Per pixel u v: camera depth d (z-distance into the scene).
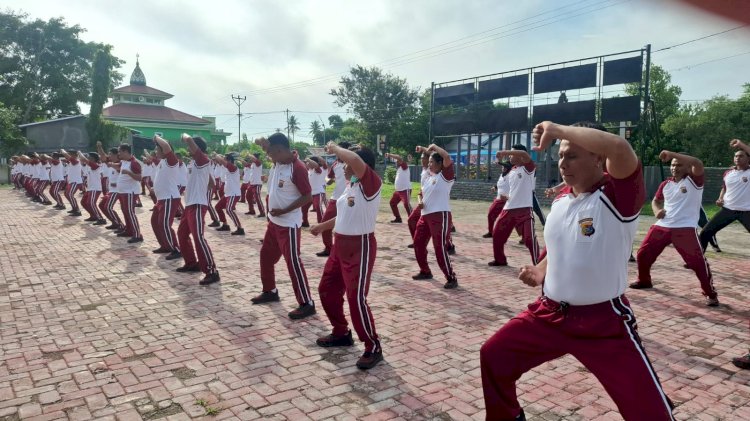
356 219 4.18
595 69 21.03
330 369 4.15
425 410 3.50
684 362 4.34
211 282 6.82
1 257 8.48
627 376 2.46
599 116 20.86
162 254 8.79
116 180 11.21
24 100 37.69
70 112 40.81
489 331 5.08
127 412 3.43
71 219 13.55
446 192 6.63
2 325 5.14
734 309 5.83
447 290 6.61
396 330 5.09
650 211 17.39
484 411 3.49
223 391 3.74
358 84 45.41
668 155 6.11
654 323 5.33
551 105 22.44
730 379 4.02
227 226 11.87
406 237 11.24
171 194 8.32
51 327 5.09
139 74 52.34
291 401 3.60
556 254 2.68
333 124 70.44
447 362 4.31
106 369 4.10
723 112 27.30
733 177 7.56
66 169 15.11
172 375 4.00
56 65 38.97
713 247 9.95
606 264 2.52
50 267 7.75
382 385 3.87
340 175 10.59
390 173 34.72
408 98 44.09
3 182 31.70
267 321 5.30
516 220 7.66
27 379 3.91
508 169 10.00
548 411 3.51
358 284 4.17
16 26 37.34
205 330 5.02
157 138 8.23
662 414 2.40
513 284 6.93
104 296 6.20
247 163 15.26
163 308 5.73
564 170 2.58
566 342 2.63
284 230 5.42
